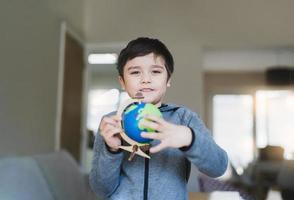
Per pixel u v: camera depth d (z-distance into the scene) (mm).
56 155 2451
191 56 4809
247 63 7117
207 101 8094
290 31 4703
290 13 4637
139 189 765
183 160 792
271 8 4641
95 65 6004
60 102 3711
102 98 6141
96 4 4746
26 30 2861
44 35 3293
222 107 8133
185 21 4781
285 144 7898
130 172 777
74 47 4309
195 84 4770
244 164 6883
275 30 4723
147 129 657
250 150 8047
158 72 773
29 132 2906
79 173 2574
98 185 775
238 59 6719
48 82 3391
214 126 8102
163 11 4777
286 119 7930
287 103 7922
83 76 4684
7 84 2494
